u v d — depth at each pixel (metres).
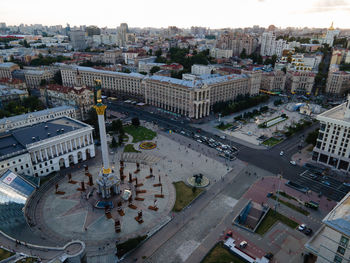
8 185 125.50
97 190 142.12
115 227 113.94
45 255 84.88
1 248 87.25
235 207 129.75
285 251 104.12
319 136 171.62
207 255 101.50
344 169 164.75
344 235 78.88
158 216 122.94
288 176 158.62
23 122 196.00
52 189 143.12
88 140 174.12
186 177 155.50
